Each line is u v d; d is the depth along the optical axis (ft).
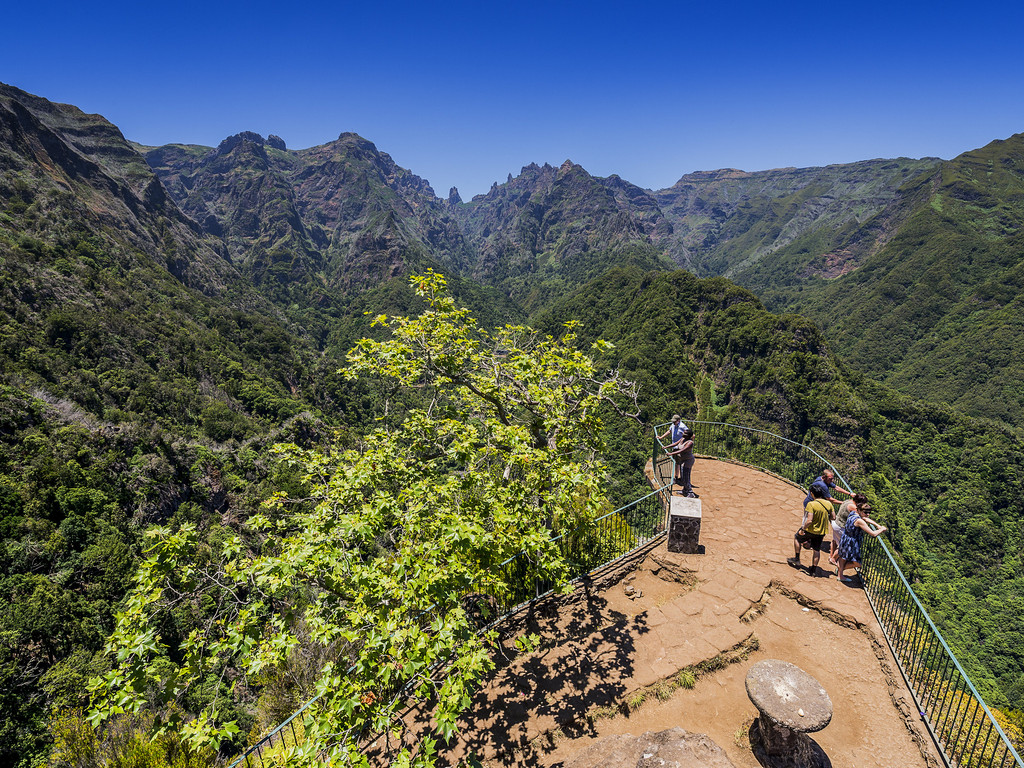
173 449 220.43
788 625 25.50
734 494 41.50
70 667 102.94
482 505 24.17
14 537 136.26
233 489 224.94
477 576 21.57
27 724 91.30
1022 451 307.58
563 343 39.81
